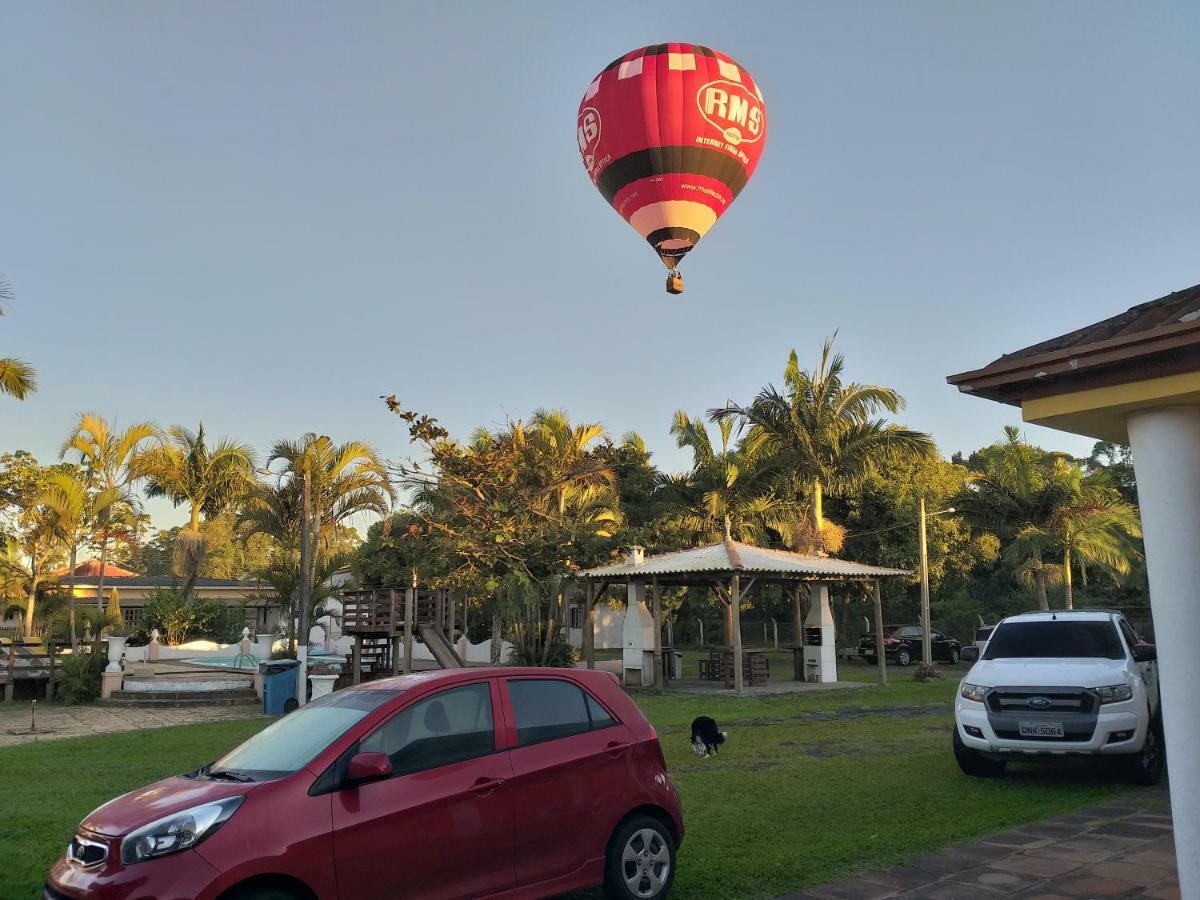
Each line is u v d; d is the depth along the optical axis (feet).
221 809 16.10
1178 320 18.30
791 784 34.50
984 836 26.27
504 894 18.13
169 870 15.30
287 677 66.44
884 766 38.50
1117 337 17.53
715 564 78.59
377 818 16.92
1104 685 32.83
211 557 183.52
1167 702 17.81
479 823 18.01
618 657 124.16
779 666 126.52
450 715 18.89
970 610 145.18
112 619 99.35
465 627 104.17
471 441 97.81
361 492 98.94
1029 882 21.84
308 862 16.05
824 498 144.15
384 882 16.79
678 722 56.13
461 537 74.64
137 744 48.49
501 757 18.86
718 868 23.22
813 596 90.94
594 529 84.12
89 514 103.81
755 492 120.98
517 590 76.33
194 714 65.26
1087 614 37.78
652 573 79.87
